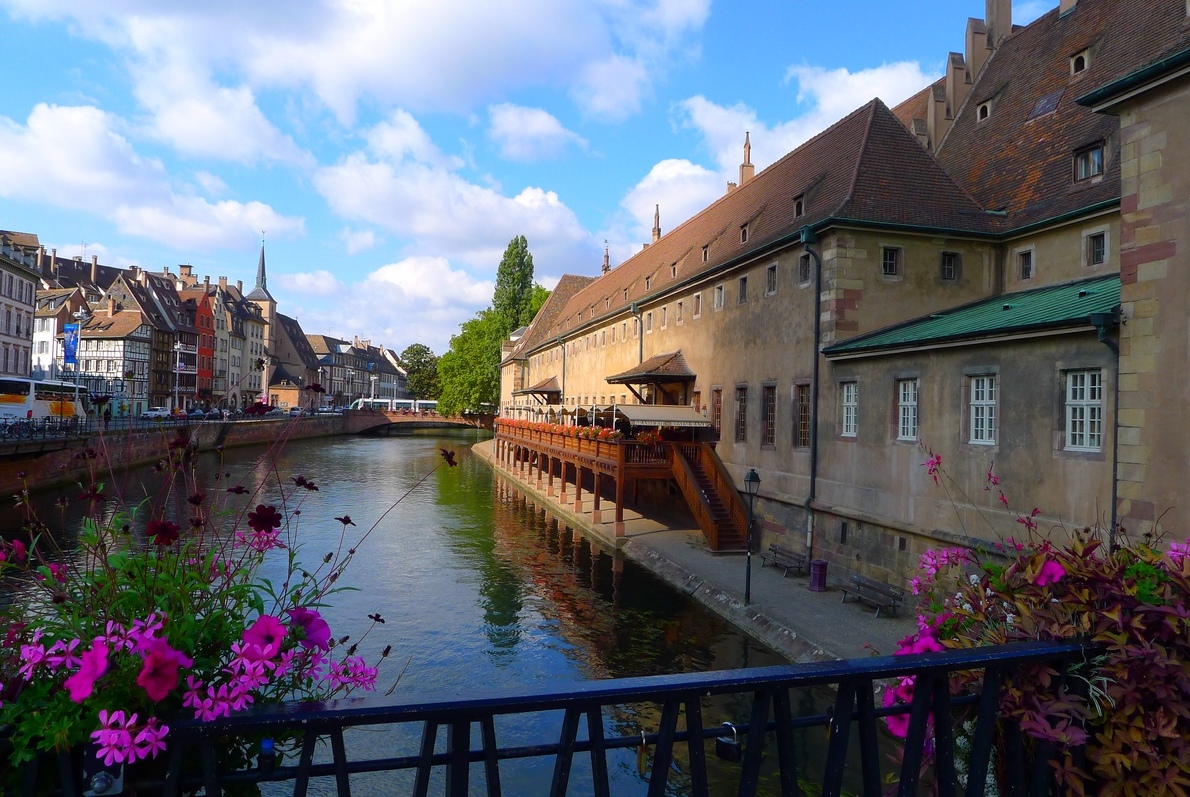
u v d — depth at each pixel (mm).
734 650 14602
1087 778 2955
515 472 47875
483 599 18641
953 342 14484
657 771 2424
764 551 21734
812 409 19375
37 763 2180
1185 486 10320
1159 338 10734
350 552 4438
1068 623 3102
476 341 86562
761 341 22453
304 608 3135
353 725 2193
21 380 43594
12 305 53906
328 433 92062
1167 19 18484
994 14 27516
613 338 39000
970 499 14281
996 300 18484
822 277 19281
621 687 2369
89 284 86375
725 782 9352
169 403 83000
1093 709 3006
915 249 19234
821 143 25031
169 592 3062
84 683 2143
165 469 4707
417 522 30375
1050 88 22203
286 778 2199
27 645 2594
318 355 147625
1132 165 11281
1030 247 19016
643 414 25516
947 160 25438
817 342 19297
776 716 2613
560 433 34688
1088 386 12156
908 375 16016
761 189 28516
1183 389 10398
